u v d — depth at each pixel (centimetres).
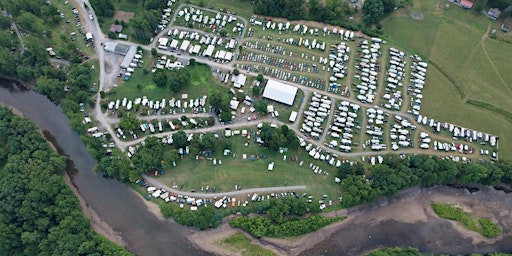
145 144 16625
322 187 16650
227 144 16850
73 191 16650
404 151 17412
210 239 15675
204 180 16625
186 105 17962
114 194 16650
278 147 16938
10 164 15712
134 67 18838
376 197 16088
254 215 16038
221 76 18612
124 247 15662
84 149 17600
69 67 18875
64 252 14412
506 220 16550
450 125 17975
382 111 18062
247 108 18000
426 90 18750
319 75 18800
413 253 15262
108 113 17862
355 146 17412
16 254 14775
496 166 16625
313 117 17838
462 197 16912
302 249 15662
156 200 16350
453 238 16125
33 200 15088
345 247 15825
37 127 17962
